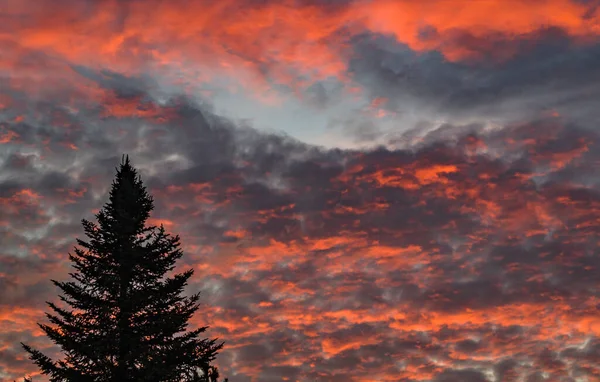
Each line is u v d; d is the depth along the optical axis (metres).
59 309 32.47
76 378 31.19
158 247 34.28
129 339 31.84
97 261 33.16
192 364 32.69
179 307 33.38
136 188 36.28
